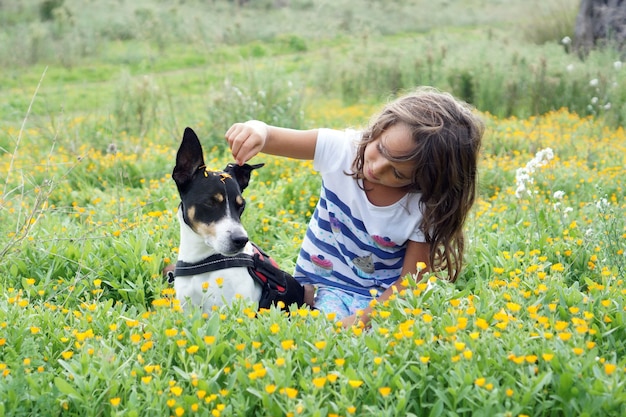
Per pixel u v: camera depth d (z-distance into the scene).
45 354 2.97
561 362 2.57
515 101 11.45
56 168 6.87
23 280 3.90
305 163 6.69
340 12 23.73
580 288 3.85
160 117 10.20
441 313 3.04
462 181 3.41
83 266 4.00
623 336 3.02
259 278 3.55
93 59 17.45
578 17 14.11
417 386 2.59
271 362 2.65
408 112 3.27
